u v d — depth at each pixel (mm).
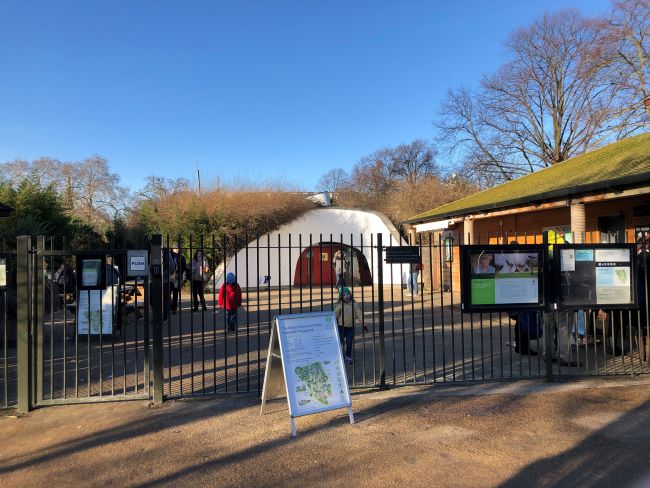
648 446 4246
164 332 10242
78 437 4613
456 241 17891
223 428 4785
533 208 10711
